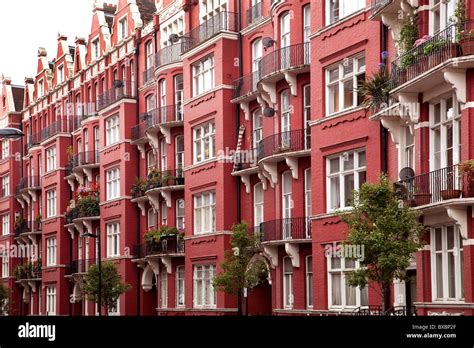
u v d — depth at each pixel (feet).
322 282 105.50
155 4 178.19
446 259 81.97
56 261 200.13
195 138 143.43
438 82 81.51
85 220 182.80
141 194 163.22
